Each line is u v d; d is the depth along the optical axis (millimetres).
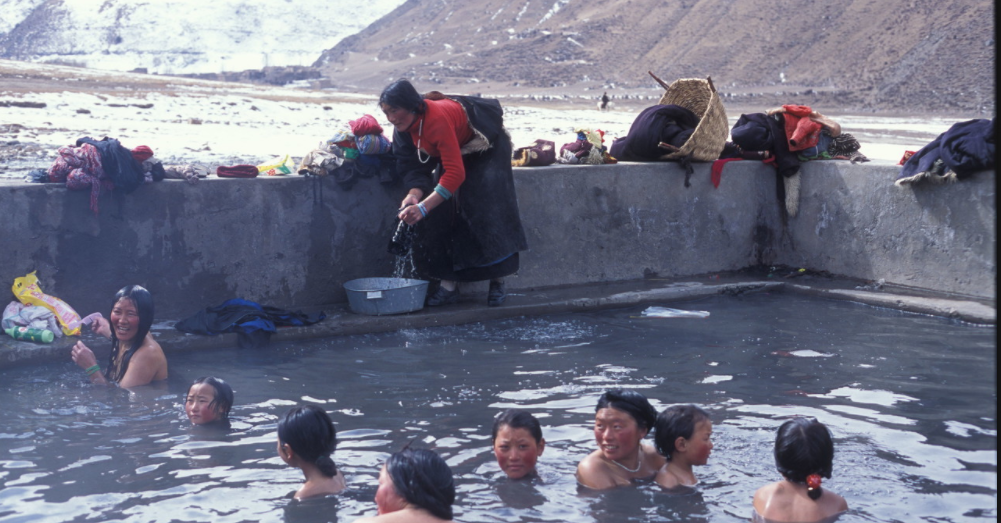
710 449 4418
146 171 7578
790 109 10062
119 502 4109
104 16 164125
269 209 8039
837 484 4309
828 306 8781
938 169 8773
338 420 5348
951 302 8367
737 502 4168
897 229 9227
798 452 4035
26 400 5762
